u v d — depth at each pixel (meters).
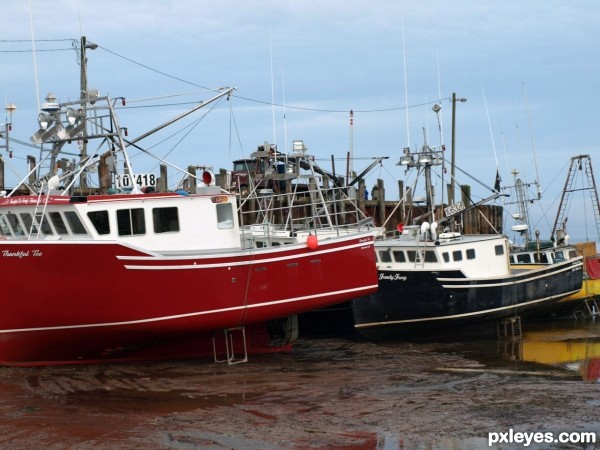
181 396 13.43
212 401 13.08
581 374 15.62
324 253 17.09
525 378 15.14
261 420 11.87
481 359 17.42
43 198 15.21
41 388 13.94
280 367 16.17
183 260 15.21
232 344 16.72
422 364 16.64
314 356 17.61
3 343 14.81
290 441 10.87
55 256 14.07
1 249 13.87
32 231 15.45
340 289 17.30
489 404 12.86
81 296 14.42
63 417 11.99
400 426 11.58
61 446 10.58
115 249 14.44
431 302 19.42
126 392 13.70
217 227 16.34
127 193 16.70
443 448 10.65
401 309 19.28
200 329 15.73
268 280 16.33
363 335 19.47
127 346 15.59
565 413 12.30
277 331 17.94
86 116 16.78
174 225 15.90
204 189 16.64
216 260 15.59
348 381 14.72
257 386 14.23
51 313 14.45
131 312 14.81
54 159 16.88
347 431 11.34
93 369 15.55
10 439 10.87
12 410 12.41
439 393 13.69
